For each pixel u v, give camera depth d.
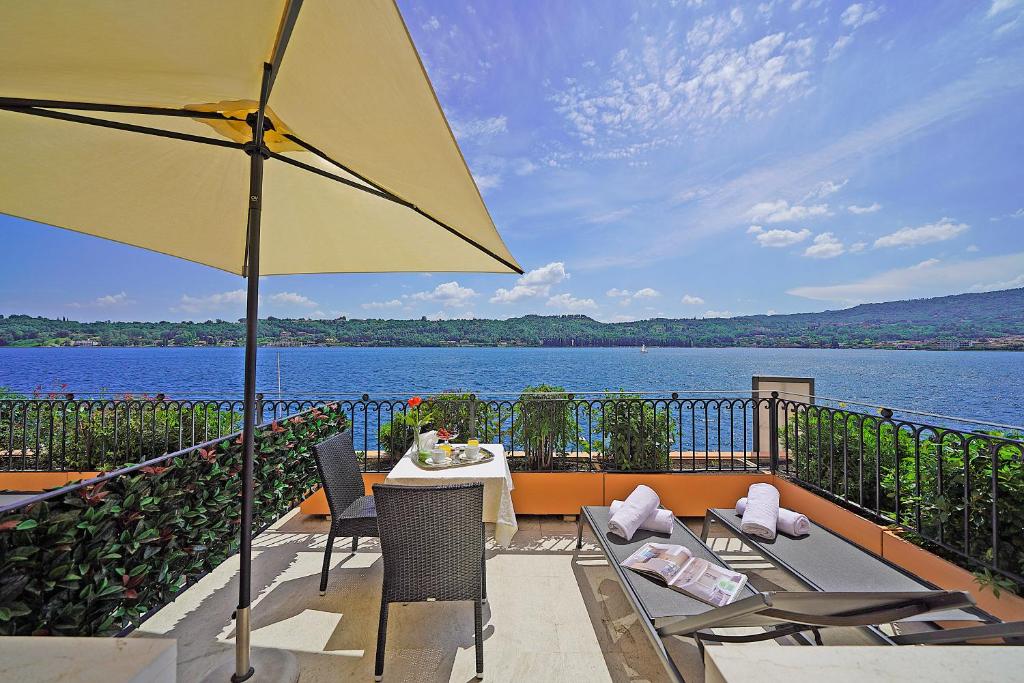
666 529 3.37
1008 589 2.53
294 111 2.08
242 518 2.21
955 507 2.84
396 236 3.23
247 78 1.75
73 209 2.71
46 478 5.38
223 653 2.54
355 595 3.18
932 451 3.25
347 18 1.51
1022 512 2.52
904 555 3.14
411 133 2.01
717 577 2.64
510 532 3.32
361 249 3.44
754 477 4.64
